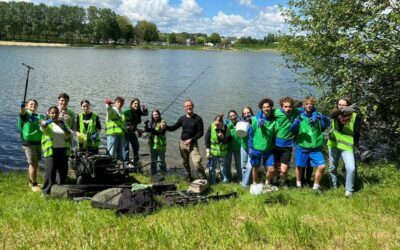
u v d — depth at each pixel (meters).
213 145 11.03
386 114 12.43
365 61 11.52
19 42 146.62
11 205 8.13
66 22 161.38
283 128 9.53
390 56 10.73
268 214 6.92
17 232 6.43
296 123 9.30
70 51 108.81
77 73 48.19
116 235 6.20
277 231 6.05
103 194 8.05
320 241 5.75
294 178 10.98
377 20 10.84
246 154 10.68
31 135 9.69
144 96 32.38
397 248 5.34
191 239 5.86
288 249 5.56
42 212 7.55
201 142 17.95
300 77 13.91
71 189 8.70
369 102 11.96
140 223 6.75
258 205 7.68
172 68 63.12
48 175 9.09
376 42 10.84
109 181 9.45
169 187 9.24
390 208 7.05
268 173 9.60
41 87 34.53
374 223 6.40
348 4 11.56
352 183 8.45
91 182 9.30
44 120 9.14
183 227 6.33
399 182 9.12
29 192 9.49
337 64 12.62
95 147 10.90
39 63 61.06
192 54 128.88
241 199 8.34
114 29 166.00
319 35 12.57
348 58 12.09
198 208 7.70
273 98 32.38
